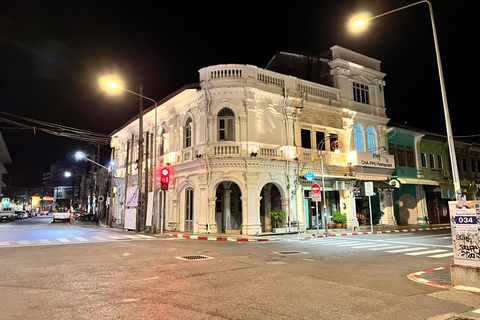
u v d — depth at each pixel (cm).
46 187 10688
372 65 2789
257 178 1989
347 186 2397
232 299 592
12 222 4706
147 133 2392
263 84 2105
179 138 2323
